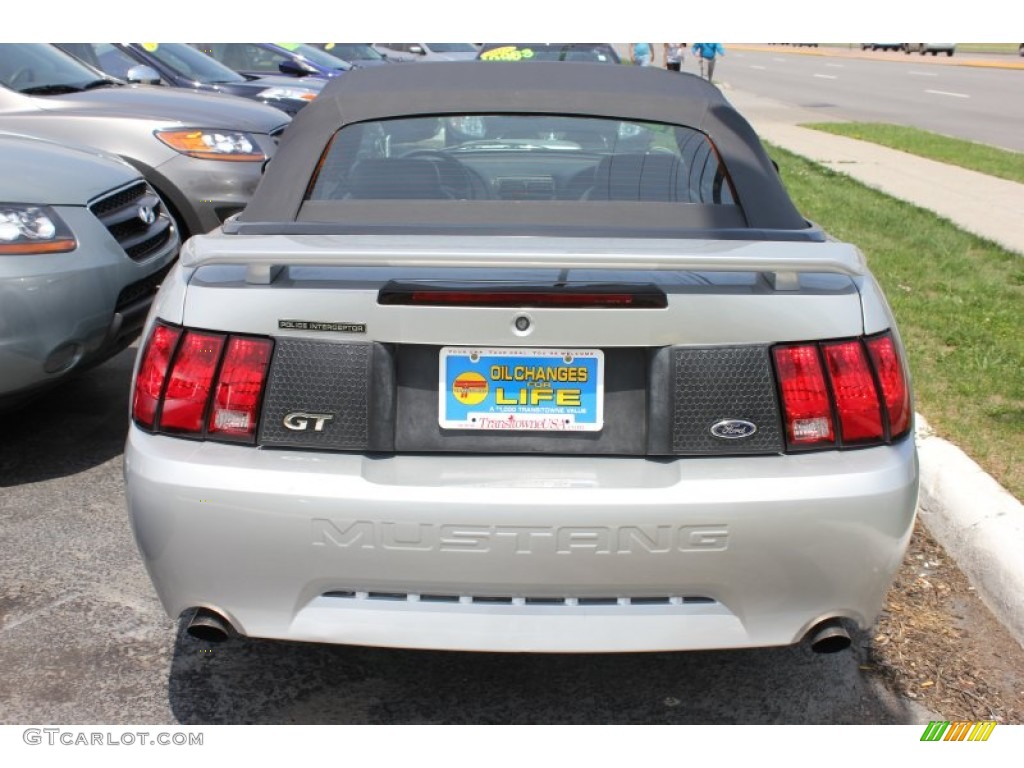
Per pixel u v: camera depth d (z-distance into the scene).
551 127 3.21
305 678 2.89
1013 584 3.18
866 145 15.12
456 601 2.31
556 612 2.30
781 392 2.30
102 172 4.59
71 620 3.12
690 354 2.28
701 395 2.29
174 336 2.36
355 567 2.27
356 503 2.23
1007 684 2.91
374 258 2.09
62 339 4.02
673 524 2.23
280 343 2.31
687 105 3.27
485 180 3.10
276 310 2.30
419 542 2.24
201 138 6.62
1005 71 36.97
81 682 2.83
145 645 3.01
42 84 7.01
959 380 5.01
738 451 2.30
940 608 3.30
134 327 4.49
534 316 2.25
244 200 6.72
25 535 3.66
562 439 2.33
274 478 2.25
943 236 8.51
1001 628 3.19
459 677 2.92
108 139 6.50
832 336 2.33
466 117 3.23
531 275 2.37
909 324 6.05
